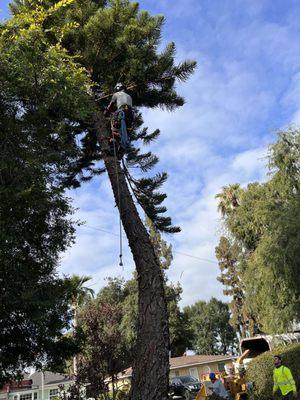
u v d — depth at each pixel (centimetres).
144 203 1230
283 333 1544
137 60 1056
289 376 1175
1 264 729
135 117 1233
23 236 832
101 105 1113
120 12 1065
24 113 838
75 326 1055
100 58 1061
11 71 764
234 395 1586
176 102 1173
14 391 3834
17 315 843
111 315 1557
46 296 827
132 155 1226
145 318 729
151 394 665
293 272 1369
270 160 1569
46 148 860
